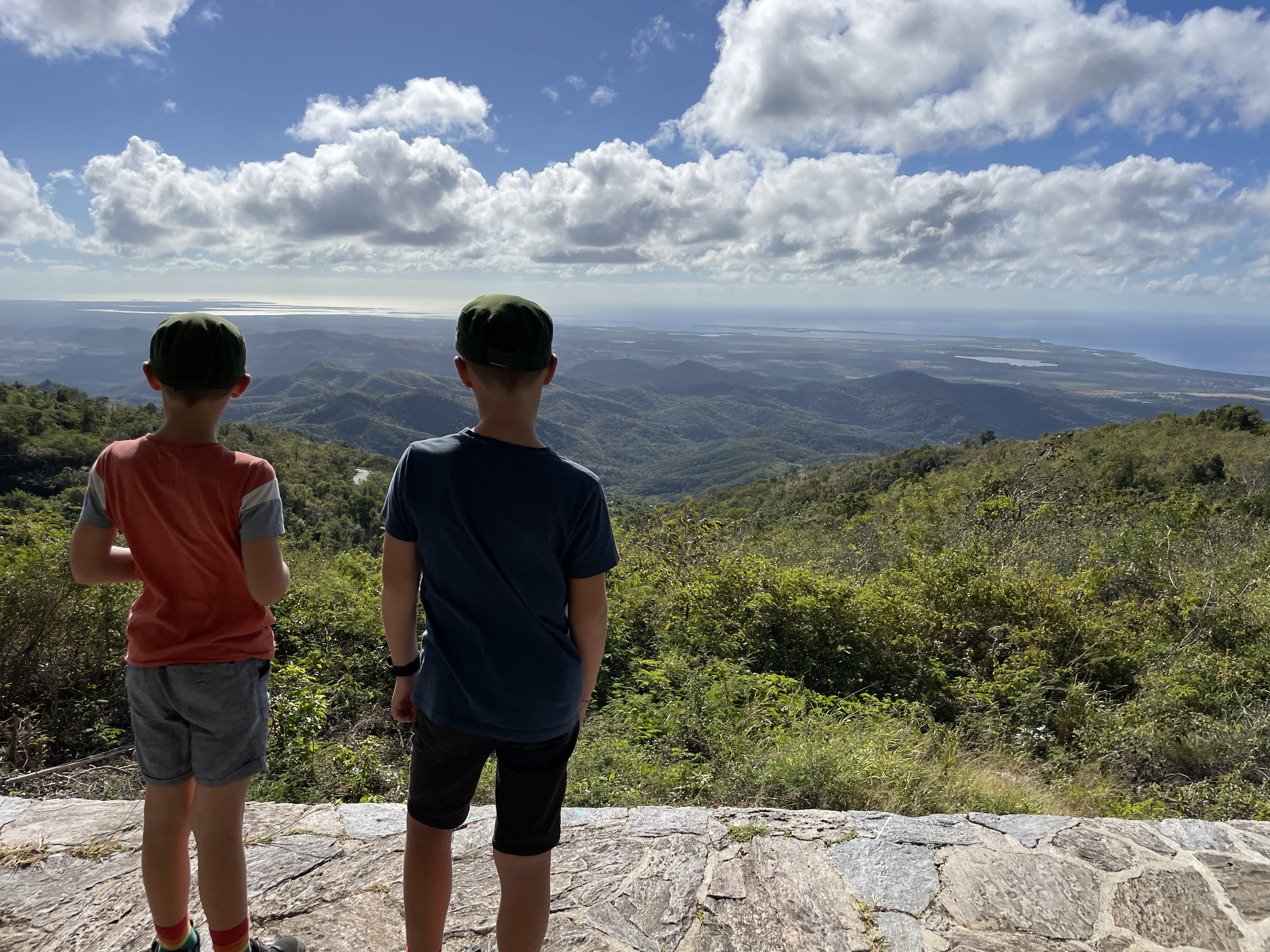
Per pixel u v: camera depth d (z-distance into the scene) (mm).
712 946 1984
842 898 2205
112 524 1720
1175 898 2246
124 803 2631
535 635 1536
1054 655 7059
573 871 2314
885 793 3480
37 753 3840
